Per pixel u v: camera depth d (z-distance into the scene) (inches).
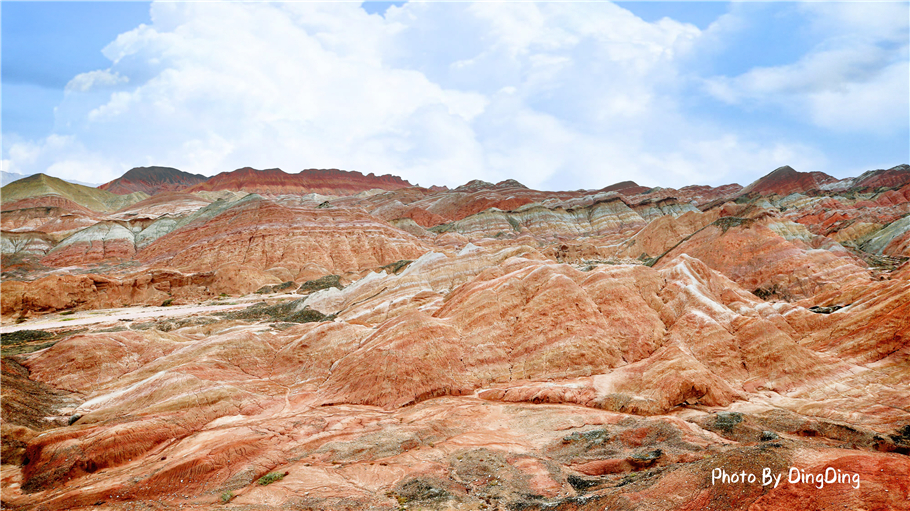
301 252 4881.9
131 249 5807.1
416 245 5497.1
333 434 1402.6
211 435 1389.0
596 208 7426.2
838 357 1797.5
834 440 1344.7
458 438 1393.9
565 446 1322.6
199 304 3575.3
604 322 1953.7
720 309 2021.4
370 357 1806.1
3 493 1162.6
